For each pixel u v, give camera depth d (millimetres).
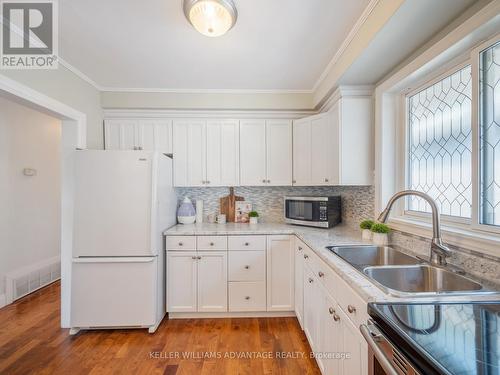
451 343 618
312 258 1696
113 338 1979
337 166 2059
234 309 2273
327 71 2168
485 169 1165
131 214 2029
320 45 1797
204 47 1824
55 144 3289
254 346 1868
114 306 2029
